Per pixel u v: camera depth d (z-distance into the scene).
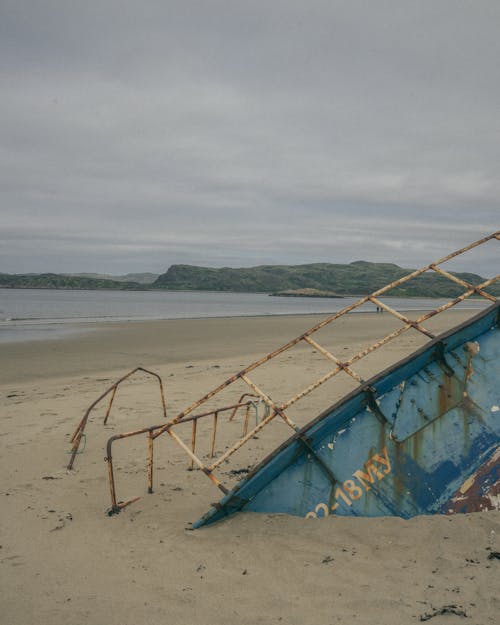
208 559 3.72
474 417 4.87
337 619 2.96
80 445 7.13
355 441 4.68
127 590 3.38
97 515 4.74
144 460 6.51
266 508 4.48
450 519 4.08
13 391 11.77
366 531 3.99
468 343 5.22
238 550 3.81
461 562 3.48
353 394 4.61
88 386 12.25
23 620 3.05
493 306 5.20
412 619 2.92
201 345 22.78
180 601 3.21
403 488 4.55
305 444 4.48
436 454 4.69
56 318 43.91
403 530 3.97
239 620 2.99
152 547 3.98
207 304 97.06
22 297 113.88
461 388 5.00
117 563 3.76
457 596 3.12
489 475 4.54
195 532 4.18
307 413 8.86
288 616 3.01
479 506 4.41
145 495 5.26
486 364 5.15
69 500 5.14
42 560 3.86
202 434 7.73
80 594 3.35
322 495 4.49
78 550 4.01
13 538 4.27
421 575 3.37
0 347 20.89
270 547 3.82
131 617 3.06
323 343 23.12
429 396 4.92
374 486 4.54
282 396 10.25
